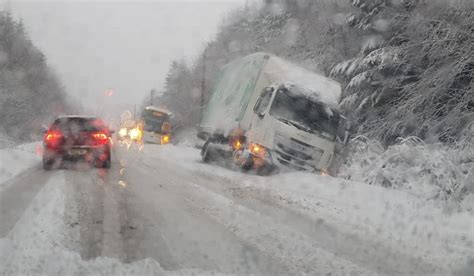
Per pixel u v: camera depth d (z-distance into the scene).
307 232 6.99
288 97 14.65
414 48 16.50
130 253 5.45
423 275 5.27
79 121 13.60
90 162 13.98
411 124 16.19
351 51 24.89
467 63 14.96
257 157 14.30
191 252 5.62
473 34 14.48
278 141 14.27
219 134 17.66
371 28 19.53
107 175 12.20
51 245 5.45
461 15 14.75
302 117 14.62
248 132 14.87
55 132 13.21
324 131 14.75
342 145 15.31
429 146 13.44
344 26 24.97
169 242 5.98
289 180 13.18
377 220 8.20
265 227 7.10
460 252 6.25
